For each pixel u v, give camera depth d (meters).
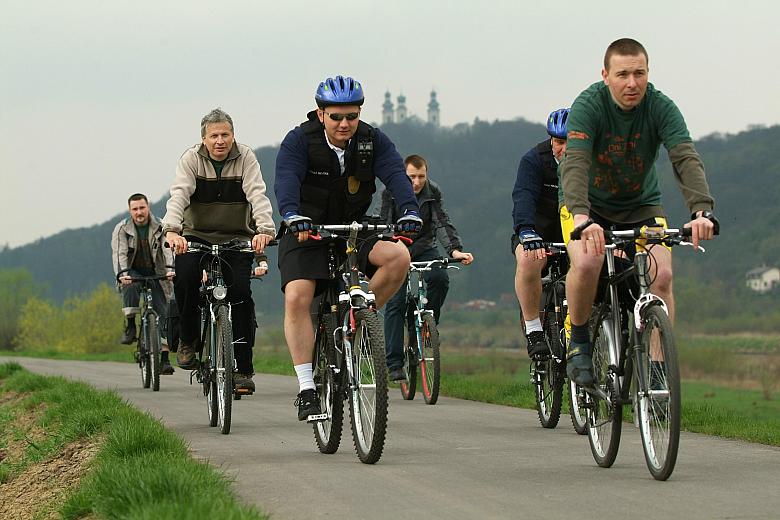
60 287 183.12
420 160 20.20
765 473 10.73
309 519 8.63
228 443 13.66
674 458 9.95
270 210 16.47
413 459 11.99
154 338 22.89
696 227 9.98
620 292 11.01
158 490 9.44
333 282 12.48
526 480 10.42
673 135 10.71
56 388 21.89
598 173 11.27
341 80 12.20
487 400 20.33
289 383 25.17
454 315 120.06
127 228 23.48
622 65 10.60
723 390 49.84
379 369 11.23
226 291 15.65
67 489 12.20
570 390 14.56
